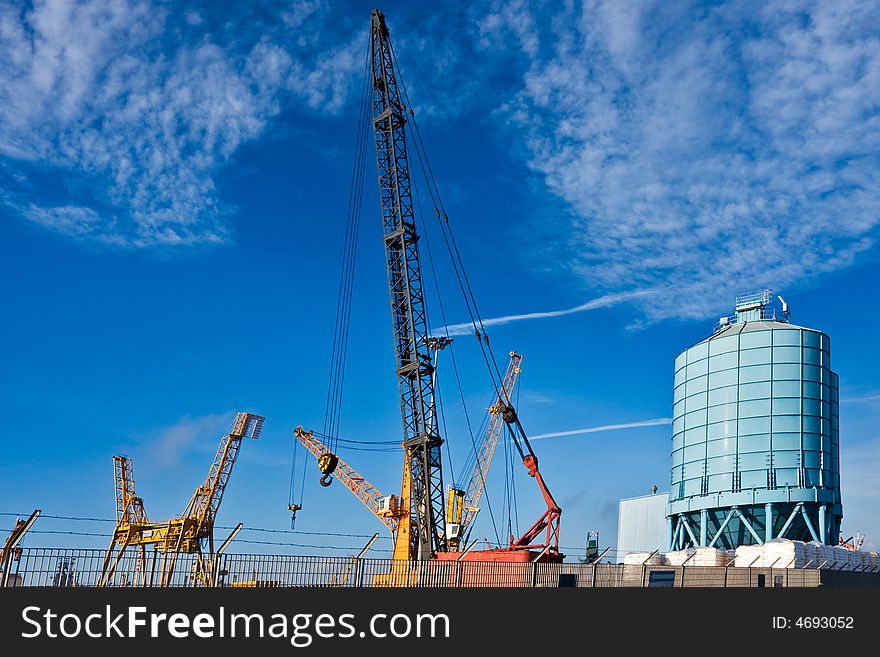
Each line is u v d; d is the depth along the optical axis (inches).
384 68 3592.5
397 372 3430.1
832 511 4062.5
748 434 4158.5
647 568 2119.8
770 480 4045.3
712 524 4224.9
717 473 4207.7
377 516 4281.5
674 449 4566.9
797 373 4160.9
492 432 4741.6
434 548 3272.6
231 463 4360.2
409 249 3484.3
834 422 4220.0
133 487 4389.8
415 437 3366.1
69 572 1122.0
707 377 4382.4
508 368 4936.0
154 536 4101.9
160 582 1211.9
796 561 3056.1
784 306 4510.3
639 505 5718.5
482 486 4677.7
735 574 2399.1
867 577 2962.6
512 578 1739.7
